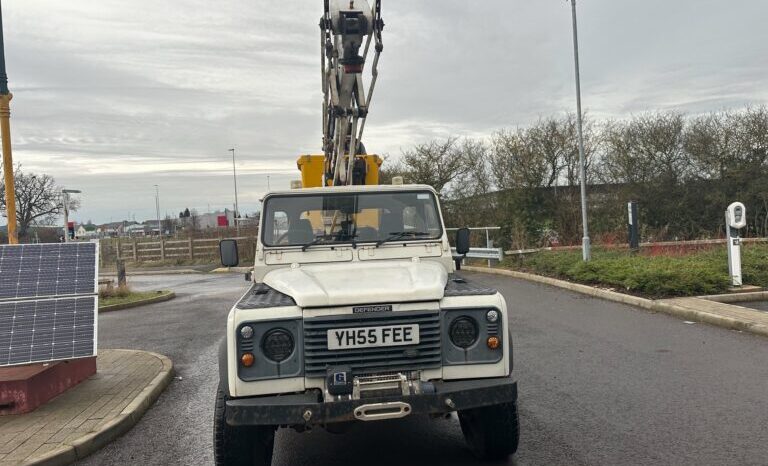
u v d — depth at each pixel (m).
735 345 7.46
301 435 5.23
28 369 6.13
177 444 5.05
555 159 23.02
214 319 12.23
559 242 21.53
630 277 11.45
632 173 23.91
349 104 7.63
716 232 22.41
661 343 7.76
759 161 22.75
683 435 4.64
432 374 3.84
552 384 6.18
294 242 5.10
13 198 8.61
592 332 8.65
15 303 6.24
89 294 6.56
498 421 4.16
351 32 7.39
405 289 3.90
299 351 3.75
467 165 24.77
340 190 5.22
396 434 5.14
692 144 23.53
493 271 17.69
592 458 4.30
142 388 6.50
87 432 5.08
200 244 33.00
